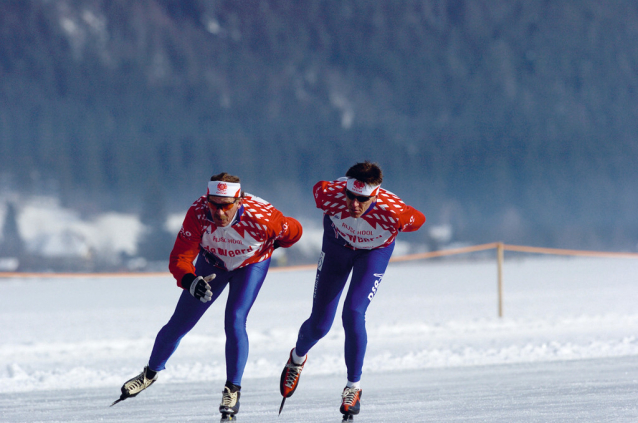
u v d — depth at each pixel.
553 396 13.37
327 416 12.41
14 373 21.02
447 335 28.16
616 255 35.88
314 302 13.28
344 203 12.63
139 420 12.47
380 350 24.31
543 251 34.22
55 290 82.12
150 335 33.50
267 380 18.70
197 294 12.12
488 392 14.48
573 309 39.94
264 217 12.65
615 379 15.35
